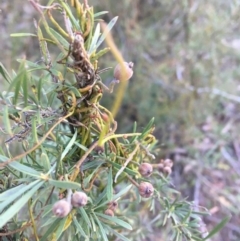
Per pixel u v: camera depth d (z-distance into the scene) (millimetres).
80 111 132
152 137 151
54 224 123
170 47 482
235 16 432
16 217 149
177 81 454
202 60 452
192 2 438
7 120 106
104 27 119
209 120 498
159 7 483
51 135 143
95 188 184
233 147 511
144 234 255
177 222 170
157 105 461
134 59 485
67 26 118
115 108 109
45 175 113
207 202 460
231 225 450
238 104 523
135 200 212
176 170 478
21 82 120
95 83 127
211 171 484
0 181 140
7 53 443
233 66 507
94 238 143
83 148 131
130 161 144
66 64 120
